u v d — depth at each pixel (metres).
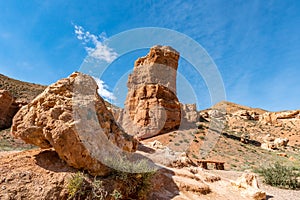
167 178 7.00
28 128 4.82
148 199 5.48
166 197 5.90
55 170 4.70
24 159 4.94
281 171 11.05
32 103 5.12
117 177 5.00
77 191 4.26
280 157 25.84
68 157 4.71
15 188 4.03
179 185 6.80
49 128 4.66
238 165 18.45
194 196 6.49
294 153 31.53
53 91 5.04
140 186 5.28
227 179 10.05
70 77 5.46
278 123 54.16
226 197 7.10
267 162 20.73
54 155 5.22
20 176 4.30
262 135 41.88
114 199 4.58
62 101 4.91
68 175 4.57
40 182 4.29
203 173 9.24
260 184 10.59
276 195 8.68
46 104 4.87
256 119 59.09
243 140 31.98
